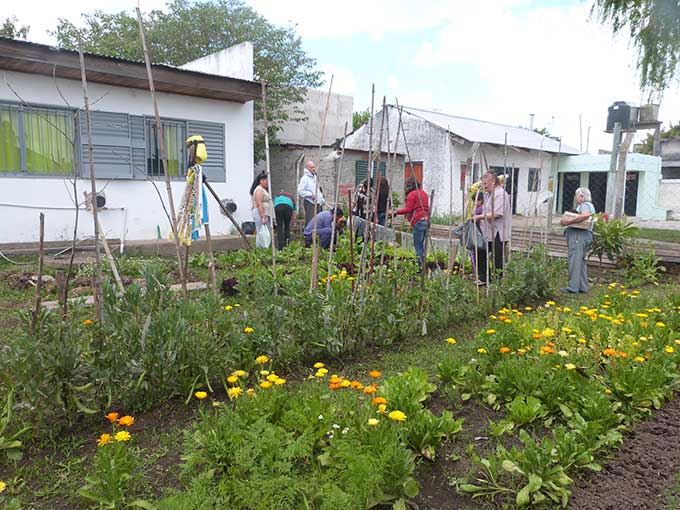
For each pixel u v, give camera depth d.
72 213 10.57
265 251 9.27
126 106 11.16
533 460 2.58
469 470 2.79
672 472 2.85
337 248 8.77
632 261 9.34
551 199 10.16
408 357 4.64
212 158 12.73
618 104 10.49
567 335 4.56
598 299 6.35
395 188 20.73
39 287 3.27
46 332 3.20
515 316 5.08
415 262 7.38
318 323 4.34
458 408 3.56
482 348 4.14
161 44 21.33
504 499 2.59
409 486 2.48
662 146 33.66
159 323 3.47
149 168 11.70
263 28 21.47
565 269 9.34
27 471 2.75
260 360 3.62
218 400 3.59
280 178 19.50
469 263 8.45
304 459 2.73
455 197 20.31
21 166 9.95
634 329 4.58
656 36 11.62
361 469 2.33
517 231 11.55
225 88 11.62
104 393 3.32
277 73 19.81
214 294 4.32
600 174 25.44
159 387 3.47
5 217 9.81
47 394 2.95
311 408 2.90
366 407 2.92
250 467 2.44
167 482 2.67
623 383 3.48
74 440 3.04
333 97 22.75
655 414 3.53
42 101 10.02
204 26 21.05
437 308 5.41
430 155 20.45
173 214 4.18
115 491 2.36
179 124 12.10
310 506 2.35
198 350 3.57
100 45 19.84
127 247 10.30
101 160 10.90
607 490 2.66
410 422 2.91
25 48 8.82
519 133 26.08
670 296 6.25
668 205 26.81
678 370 4.09
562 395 3.35
